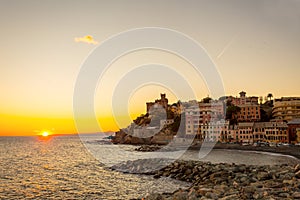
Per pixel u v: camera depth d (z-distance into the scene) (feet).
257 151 239.71
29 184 86.79
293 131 279.08
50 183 87.71
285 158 181.37
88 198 68.03
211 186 60.70
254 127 292.40
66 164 140.87
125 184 81.82
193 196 48.55
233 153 221.66
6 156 202.49
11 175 105.91
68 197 69.56
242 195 45.78
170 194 55.98
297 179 56.29
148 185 79.66
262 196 44.24
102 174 101.71
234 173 77.00
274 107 335.47
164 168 101.91
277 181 57.82
